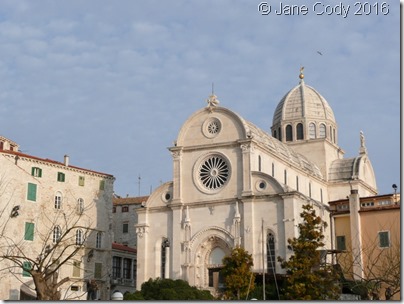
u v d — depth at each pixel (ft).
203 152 288.92
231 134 285.43
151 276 286.46
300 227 231.09
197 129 292.81
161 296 231.09
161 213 292.81
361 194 355.77
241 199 274.16
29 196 295.28
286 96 393.50
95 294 315.78
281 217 264.93
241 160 279.49
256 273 247.29
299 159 338.75
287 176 313.53
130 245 410.11
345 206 280.72
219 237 275.80
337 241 267.39
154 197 295.89
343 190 356.18
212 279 274.98
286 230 261.44
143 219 294.46
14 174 291.79
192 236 281.33
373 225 248.52
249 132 282.36
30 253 286.46
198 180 287.28
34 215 295.28
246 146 279.28
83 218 317.42
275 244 263.49
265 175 272.10
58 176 310.86
